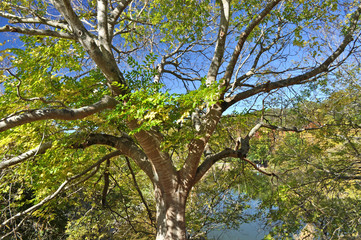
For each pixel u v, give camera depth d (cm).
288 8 727
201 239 1132
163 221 620
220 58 642
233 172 1002
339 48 673
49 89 541
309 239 943
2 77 324
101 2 547
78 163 754
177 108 494
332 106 863
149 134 573
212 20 862
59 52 536
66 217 1361
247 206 1065
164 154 608
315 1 746
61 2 451
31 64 488
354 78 804
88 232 1159
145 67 592
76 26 463
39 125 572
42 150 541
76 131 601
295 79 641
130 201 1217
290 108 755
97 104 449
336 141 995
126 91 504
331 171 859
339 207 896
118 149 688
